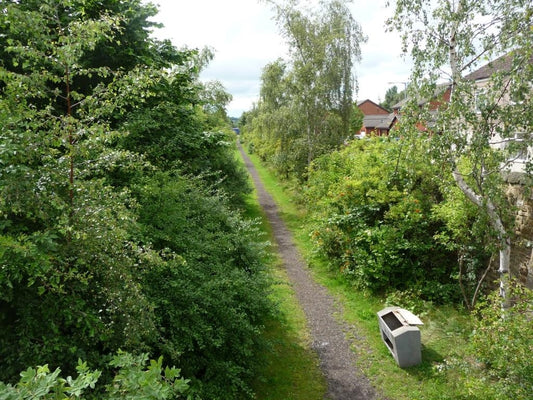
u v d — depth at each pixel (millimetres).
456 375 6449
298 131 19938
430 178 10047
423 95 7297
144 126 8016
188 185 7488
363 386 6512
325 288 10344
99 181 3969
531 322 4797
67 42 3654
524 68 6102
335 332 8195
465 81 6844
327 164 15742
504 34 6359
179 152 9328
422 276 9586
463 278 9320
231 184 16641
